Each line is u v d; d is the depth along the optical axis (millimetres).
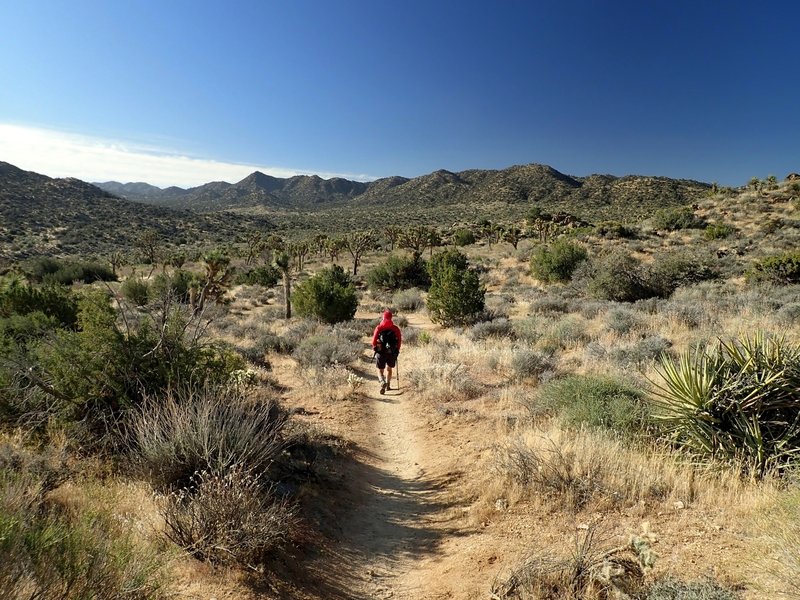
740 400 5562
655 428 6402
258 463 5039
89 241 115250
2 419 5457
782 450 5219
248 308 32938
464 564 4199
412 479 6500
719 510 4531
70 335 6062
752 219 51625
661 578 3422
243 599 3287
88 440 5312
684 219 53969
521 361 10859
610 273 24172
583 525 4516
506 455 6207
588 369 10539
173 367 6273
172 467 4789
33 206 141000
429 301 20781
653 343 11055
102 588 2594
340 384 11234
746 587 3277
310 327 19531
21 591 2293
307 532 4582
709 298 19250
